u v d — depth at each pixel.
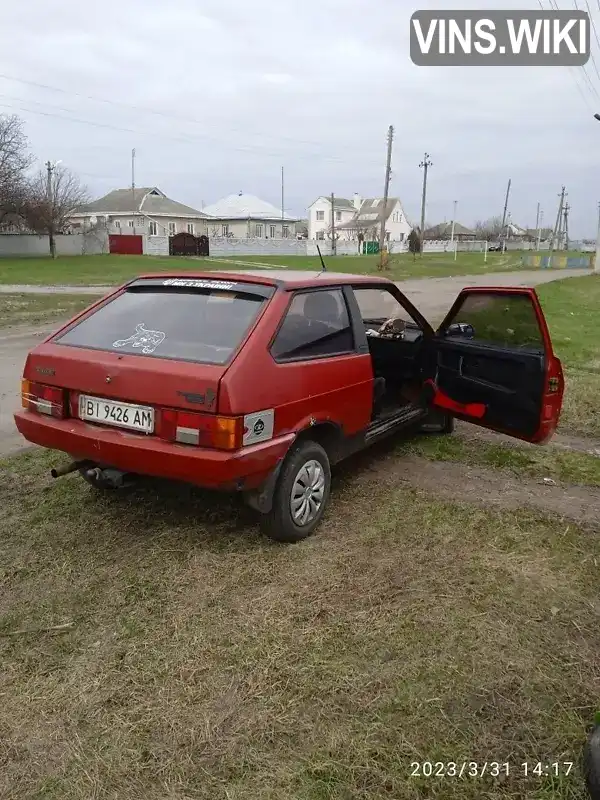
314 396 3.81
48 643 2.94
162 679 2.72
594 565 3.73
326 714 2.54
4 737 2.43
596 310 18.34
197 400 3.24
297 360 3.72
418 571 3.59
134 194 74.19
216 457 3.21
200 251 57.75
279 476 3.68
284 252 68.38
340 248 74.44
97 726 2.48
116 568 3.55
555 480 5.03
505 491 4.77
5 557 3.65
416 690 2.67
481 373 4.94
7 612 3.16
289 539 3.83
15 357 9.48
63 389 3.71
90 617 3.13
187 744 2.40
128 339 3.74
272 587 3.39
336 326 4.22
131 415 3.46
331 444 4.25
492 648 2.95
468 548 3.87
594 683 2.75
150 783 2.24
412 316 5.48
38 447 5.47
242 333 3.52
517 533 4.08
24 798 2.19
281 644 2.94
